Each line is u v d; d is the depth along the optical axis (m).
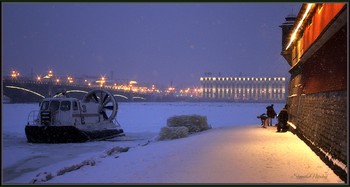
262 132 22.92
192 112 74.69
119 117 55.91
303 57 18.19
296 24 19.39
